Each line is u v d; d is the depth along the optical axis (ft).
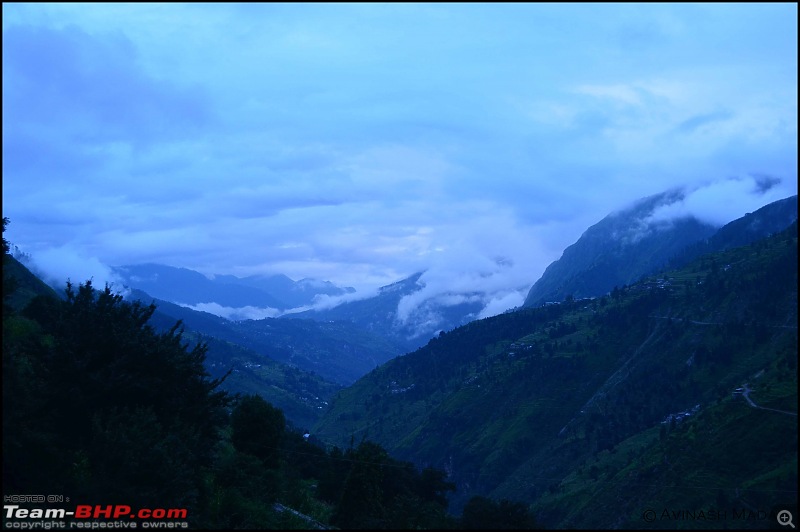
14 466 87.92
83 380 103.86
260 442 153.79
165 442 97.55
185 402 117.91
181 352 120.78
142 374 111.45
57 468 91.56
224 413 128.36
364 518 115.96
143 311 126.31
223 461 130.82
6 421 85.92
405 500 116.26
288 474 157.89
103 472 90.89
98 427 94.27
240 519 107.55
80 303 116.06
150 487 91.50
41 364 104.68
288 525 111.14
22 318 134.41
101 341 109.40
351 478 122.01
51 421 98.12
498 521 100.99
